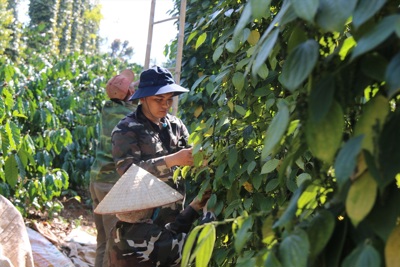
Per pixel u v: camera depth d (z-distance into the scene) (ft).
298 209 4.43
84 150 25.40
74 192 23.52
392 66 3.48
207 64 15.05
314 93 3.76
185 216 9.38
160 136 10.75
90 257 17.01
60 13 49.62
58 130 20.93
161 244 9.04
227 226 8.94
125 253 9.09
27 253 11.32
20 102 19.72
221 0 9.71
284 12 4.14
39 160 20.34
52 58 34.53
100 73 30.63
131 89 12.93
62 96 24.84
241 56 8.79
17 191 19.44
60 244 17.49
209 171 9.38
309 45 3.84
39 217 21.16
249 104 8.93
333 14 3.70
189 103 14.56
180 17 14.26
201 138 9.25
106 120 12.62
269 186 8.29
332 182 4.46
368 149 3.65
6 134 16.02
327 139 3.77
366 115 3.77
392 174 3.60
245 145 8.86
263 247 4.83
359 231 3.95
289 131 4.71
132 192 8.88
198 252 4.67
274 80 8.72
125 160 10.14
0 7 35.45
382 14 3.92
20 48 35.55
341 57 4.17
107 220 12.05
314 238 3.97
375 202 3.79
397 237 3.73
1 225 11.12
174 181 9.97
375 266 3.57
